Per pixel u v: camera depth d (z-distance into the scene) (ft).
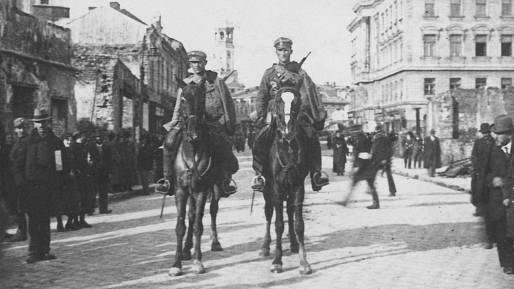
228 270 25.32
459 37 184.85
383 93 210.79
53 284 23.24
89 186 39.27
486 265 25.77
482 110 102.47
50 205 28.17
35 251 27.58
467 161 81.41
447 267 25.46
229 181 28.73
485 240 30.66
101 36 125.80
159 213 45.39
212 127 26.50
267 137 25.39
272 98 25.49
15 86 56.18
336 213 44.37
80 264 26.96
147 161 60.39
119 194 57.11
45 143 28.27
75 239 33.96
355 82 223.71
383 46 208.44
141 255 28.91
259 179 25.67
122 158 58.80
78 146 38.34
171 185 26.16
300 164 24.30
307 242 32.01
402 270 24.97
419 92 184.55
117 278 24.11
